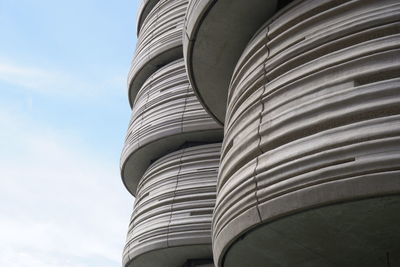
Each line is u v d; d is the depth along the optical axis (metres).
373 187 10.79
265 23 15.05
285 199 11.98
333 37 12.64
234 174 14.01
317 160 11.68
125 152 29.73
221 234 14.12
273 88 13.52
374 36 12.07
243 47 17.06
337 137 11.57
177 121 26.77
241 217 13.12
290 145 12.37
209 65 18.06
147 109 28.83
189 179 25.80
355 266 14.04
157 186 26.78
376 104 11.36
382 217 11.74
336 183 11.20
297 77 12.99
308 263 14.37
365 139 11.23
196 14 16.23
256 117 13.76
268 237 13.34
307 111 12.35
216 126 25.81
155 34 30.33
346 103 11.77
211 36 16.80
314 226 12.47
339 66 12.23
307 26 13.40
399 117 11.07
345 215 11.82
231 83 16.27
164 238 24.80
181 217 24.89
